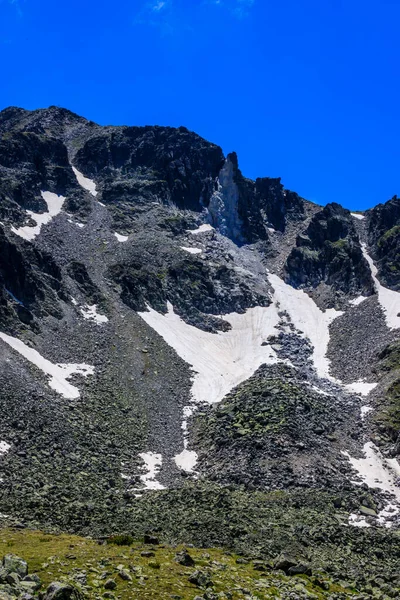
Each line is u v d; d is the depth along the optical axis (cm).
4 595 2375
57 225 14750
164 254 14588
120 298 12256
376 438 8500
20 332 9456
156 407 9038
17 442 6638
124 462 7262
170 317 12562
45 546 3516
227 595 3022
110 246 14500
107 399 8706
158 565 3269
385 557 4962
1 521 4412
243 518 5350
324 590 3619
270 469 7350
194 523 4916
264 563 3888
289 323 13212
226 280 14412
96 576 2930
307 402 8994
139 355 10394
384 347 11325
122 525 4734
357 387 10344
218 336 12438
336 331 12875
